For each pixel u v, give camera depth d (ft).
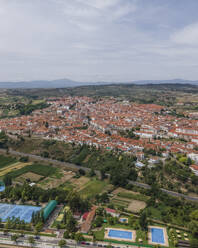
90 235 609.83
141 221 633.20
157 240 595.06
